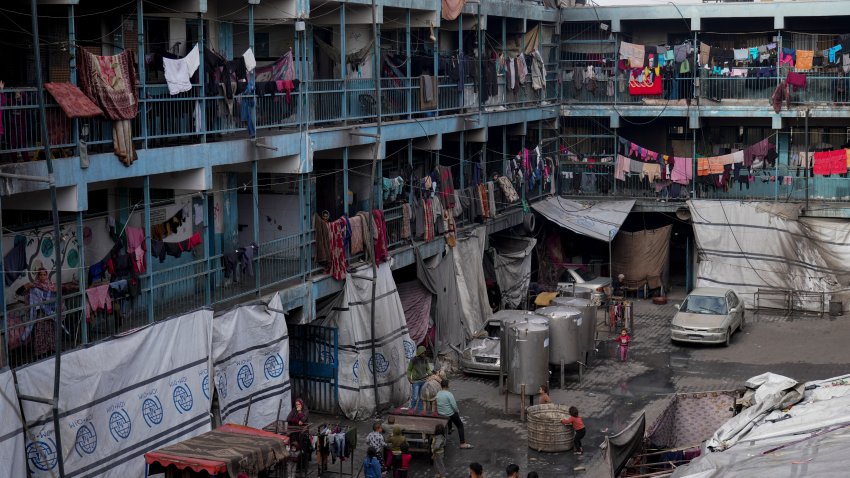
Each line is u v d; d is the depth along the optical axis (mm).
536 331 27609
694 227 39969
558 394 29625
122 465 20469
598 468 21812
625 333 32969
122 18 23641
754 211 39000
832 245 38156
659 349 34250
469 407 28609
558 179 43250
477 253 35469
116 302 21422
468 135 37219
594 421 27281
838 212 38844
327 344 27750
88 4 22891
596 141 44312
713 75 41469
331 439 23375
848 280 37969
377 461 22484
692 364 32438
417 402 27531
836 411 17719
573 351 29797
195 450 19500
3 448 17828
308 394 28109
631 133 44469
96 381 19891
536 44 41438
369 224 28578
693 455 21344
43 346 20125
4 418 17891
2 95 19281
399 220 31859
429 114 33750
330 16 30656
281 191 29406
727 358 33031
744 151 40219
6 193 18266
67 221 22766
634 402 28797
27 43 21844
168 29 25188
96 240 23750
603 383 30641
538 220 41562
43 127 17984
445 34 38719
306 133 26984
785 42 42656
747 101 41125
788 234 38531
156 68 22703
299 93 26781
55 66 22078
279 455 20141
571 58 44219
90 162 20141
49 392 18922
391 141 34781
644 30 44406
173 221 25656
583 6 44688
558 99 43125
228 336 23500
